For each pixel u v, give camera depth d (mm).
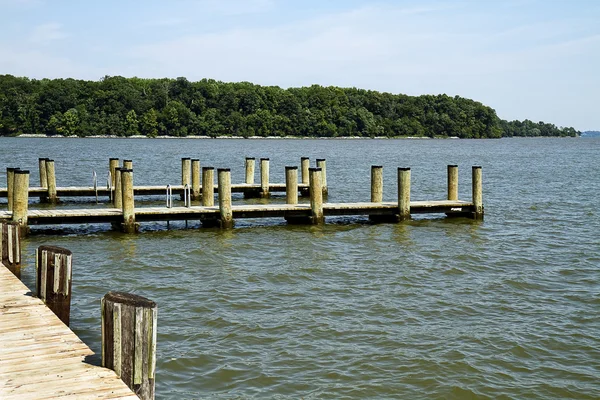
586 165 66625
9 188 25844
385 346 11250
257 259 18094
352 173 51531
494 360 10742
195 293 14461
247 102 150000
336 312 13133
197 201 32438
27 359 7582
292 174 25875
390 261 17953
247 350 10984
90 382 6789
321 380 9836
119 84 146375
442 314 13148
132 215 21719
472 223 24703
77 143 111812
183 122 142000
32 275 15875
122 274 16219
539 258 18562
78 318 12523
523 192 37625
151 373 6910
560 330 12266
